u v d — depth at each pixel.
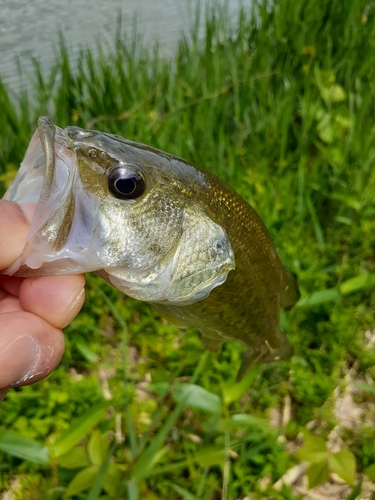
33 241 0.10
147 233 0.11
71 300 0.11
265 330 0.16
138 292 0.11
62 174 0.10
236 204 0.13
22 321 0.11
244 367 0.16
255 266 0.14
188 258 0.12
